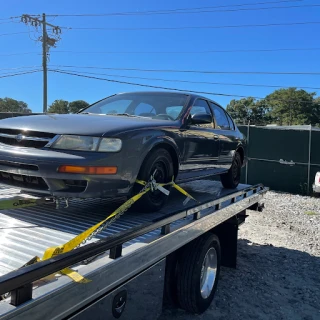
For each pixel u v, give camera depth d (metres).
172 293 3.66
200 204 3.53
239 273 5.19
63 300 1.86
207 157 4.58
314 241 7.18
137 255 2.48
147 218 3.30
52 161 2.75
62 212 3.34
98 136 2.90
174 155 3.70
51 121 3.16
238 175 6.03
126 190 3.09
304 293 4.66
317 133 13.21
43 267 1.71
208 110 4.91
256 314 4.01
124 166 2.97
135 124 3.26
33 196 3.69
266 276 5.16
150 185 3.28
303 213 10.04
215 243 3.98
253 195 5.70
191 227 3.35
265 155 13.98
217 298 4.32
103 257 2.27
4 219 2.96
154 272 2.85
